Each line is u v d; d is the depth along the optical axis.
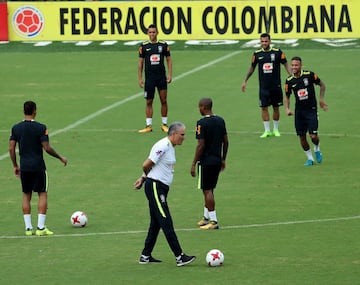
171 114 97.50
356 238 51.12
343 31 147.12
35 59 141.38
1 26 153.12
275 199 61.75
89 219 57.28
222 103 103.31
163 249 49.97
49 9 152.88
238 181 67.56
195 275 44.47
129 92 111.94
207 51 144.62
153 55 87.06
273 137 85.25
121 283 43.47
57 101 106.50
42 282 43.91
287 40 147.62
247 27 148.88
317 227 53.97
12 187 66.62
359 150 78.56
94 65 134.00
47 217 58.00
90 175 70.44
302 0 147.12
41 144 53.03
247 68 127.69
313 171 70.56
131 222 56.38
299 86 71.94
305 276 43.78
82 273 45.34
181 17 149.75
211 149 53.56
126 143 83.31
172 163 46.31
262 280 43.34
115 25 151.88
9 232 54.47
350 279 43.12
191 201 61.66
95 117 96.44
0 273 45.62
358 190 63.91
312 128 71.94
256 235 52.44
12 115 98.31
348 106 100.00
